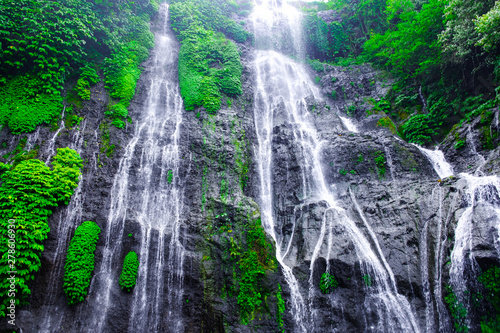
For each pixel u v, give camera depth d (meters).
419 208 11.02
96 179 11.63
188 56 18.67
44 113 12.21
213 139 14.33
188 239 10.98
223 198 12.39
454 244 9.20
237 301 9.87
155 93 16.30
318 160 14.59
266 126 17.06
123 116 14.06
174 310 9.72
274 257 11.03
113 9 17.81
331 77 21.48
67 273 9.22
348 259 10.44
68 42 13.77
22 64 12.50
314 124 17.05
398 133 16.94
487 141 12.59
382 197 12.27
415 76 18.16
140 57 17.59
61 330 8.61
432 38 17.06
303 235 11.74
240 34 23.42
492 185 9.38
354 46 25.42
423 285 9.62
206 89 16.47
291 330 9.52
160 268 10.26
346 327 9.50
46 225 9.52
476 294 8.33
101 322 9.06
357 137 14.98
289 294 10.17
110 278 9.84
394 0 21.78
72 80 14.09
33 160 10.69
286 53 24.56
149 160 12.93
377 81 20.47
